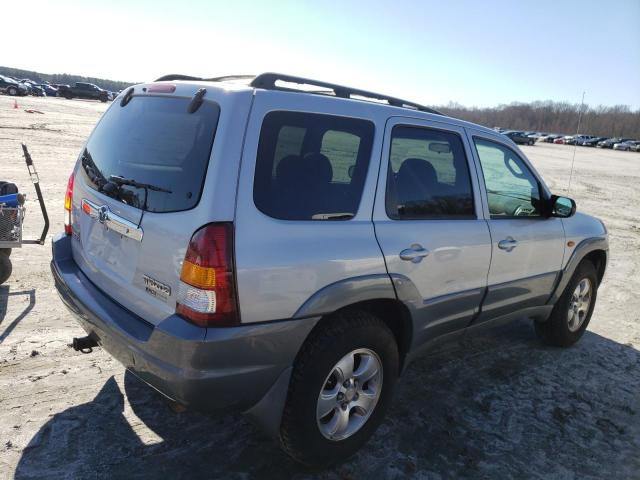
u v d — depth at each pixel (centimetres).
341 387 267
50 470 258
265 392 242
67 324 418
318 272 245
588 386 400
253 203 229
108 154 293
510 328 509
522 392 382
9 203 449
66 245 333
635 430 345
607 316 572
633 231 1129
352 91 300
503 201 371
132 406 318
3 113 2366
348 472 279
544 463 302
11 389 323
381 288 271
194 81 280
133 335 239
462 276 328
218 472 268
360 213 271
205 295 217
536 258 391
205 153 229
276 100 244
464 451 306
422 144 312
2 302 447
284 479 268
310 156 254
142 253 246
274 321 233
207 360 218
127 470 264
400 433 318
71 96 5134
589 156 4300
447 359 427
